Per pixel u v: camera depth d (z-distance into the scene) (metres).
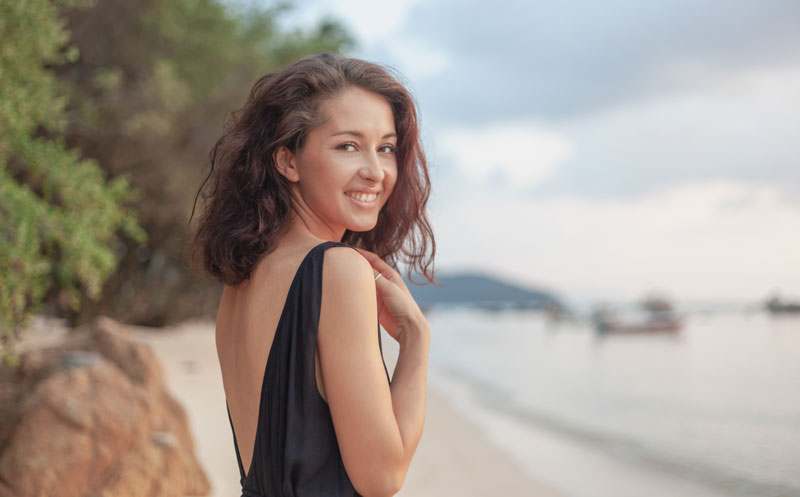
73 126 12.74
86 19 13.52
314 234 1.53
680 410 19.45
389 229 1.80
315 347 1.36
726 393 23.48
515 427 15.30
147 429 4.66
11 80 6.84
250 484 1.47
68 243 6.48
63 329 15.88
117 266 17.44
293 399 1.36
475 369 32.41
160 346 14.80
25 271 5.61
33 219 5.92
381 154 1.55
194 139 16.45
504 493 8.48
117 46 14.14
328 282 1.35
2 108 6.44
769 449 13.73
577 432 15.14
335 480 1.37
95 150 13.66
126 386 4.78
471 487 8.58
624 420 17.30
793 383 26.28
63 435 4.29
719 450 13.58
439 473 9.15
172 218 16.20
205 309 21.50
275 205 1.50
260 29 21.30
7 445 4.27
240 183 1.52
